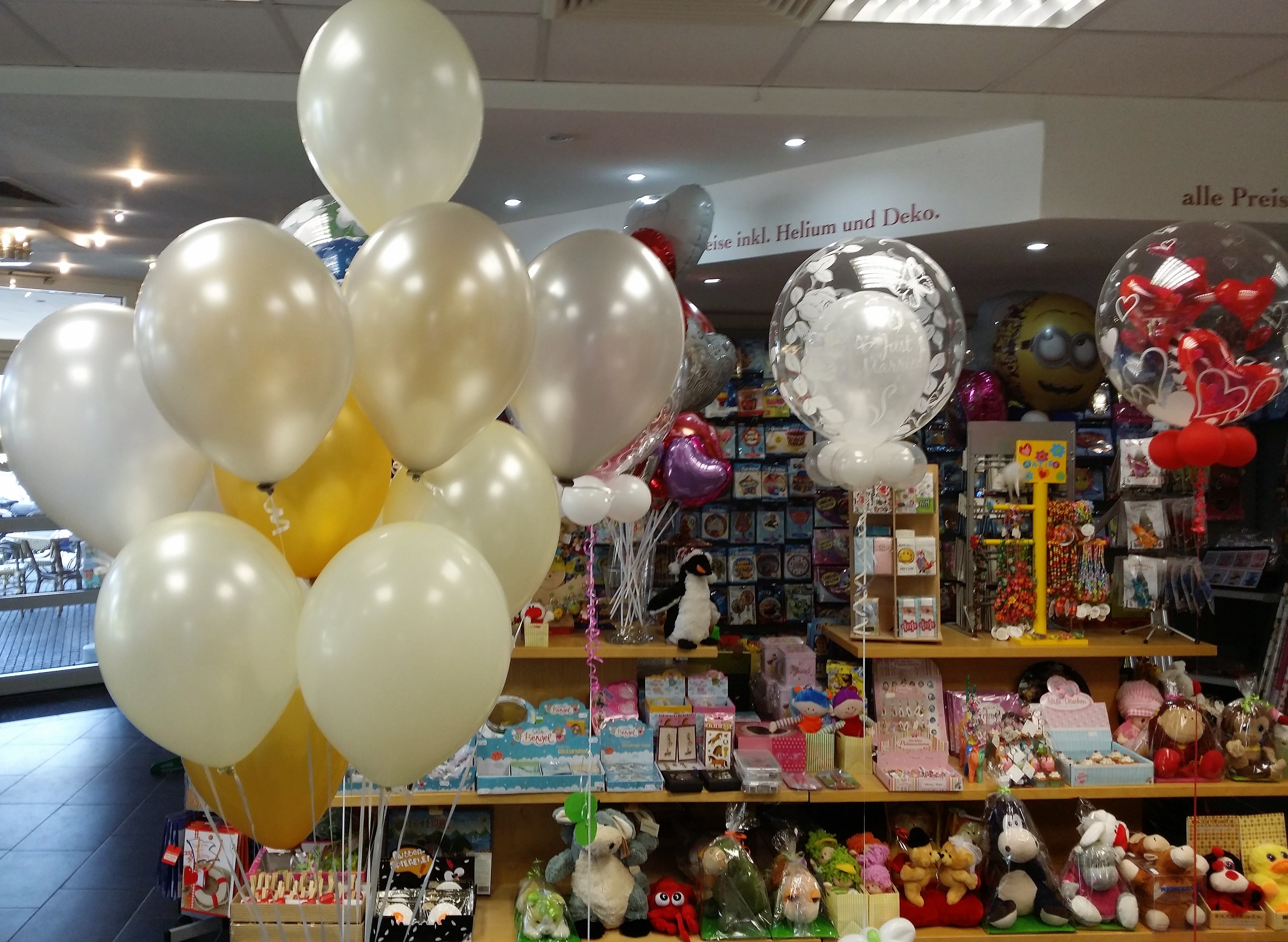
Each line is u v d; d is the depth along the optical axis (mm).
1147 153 3768
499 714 3322
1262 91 3711
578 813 2500
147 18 3146
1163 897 3078
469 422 1313
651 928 3018
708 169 4426
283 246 1190
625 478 2242
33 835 4480
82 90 3582
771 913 3059
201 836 3473
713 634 3459
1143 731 3402
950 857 3094
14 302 7742
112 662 1245
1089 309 4094
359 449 1427
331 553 1453
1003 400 4258
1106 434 5199
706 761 3236
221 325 1121
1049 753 3279
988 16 3162
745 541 6051
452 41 1518
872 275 2449
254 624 1257
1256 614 5316
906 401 2330
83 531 1408
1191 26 3166
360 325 1276
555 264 1476
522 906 3016
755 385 5883
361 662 1216
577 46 3344
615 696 3406
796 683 3623
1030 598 3463
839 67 3518
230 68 3574
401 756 1262
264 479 1233
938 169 3998
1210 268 2281
